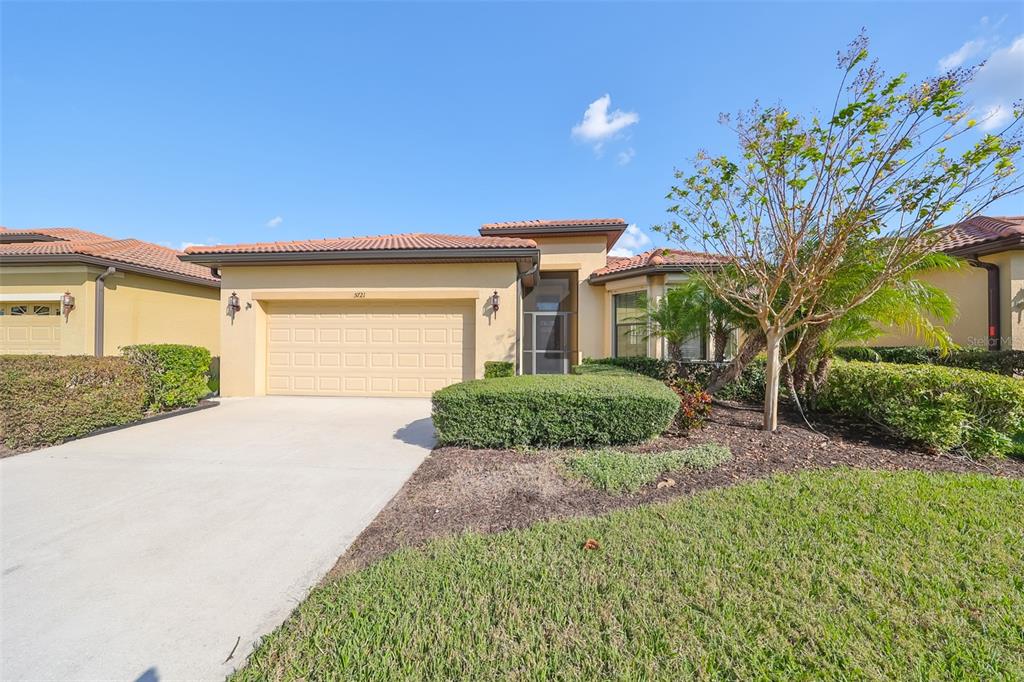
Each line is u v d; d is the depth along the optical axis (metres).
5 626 2.49
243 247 11.64
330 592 2.74
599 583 2.74
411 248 10.44
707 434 6.33
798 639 2.22
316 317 11.41
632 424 5.74
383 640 2.28
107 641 2.38
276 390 11.44
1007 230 9.44
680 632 2.28
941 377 5.50
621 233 14.85
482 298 10.95
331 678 2.04
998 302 9.62
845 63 4.83
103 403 7.30
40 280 12.13
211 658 2.26
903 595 2.57
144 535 3.62
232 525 3.81
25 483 4.85
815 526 3.44
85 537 3.58
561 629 2.33
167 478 5.02
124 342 12.96
